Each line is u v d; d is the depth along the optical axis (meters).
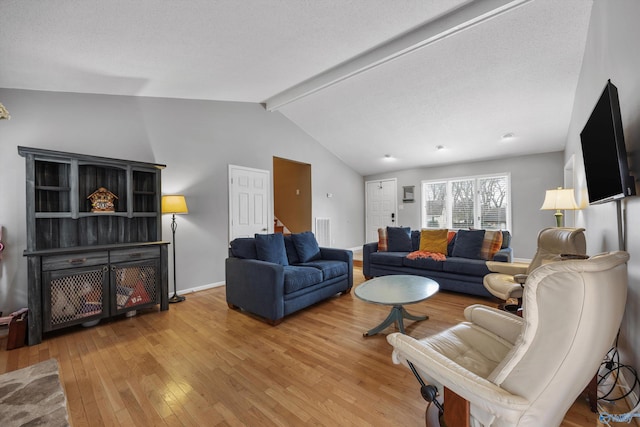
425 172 7.08
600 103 1.68
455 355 1.34
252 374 1.89
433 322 2.77
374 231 7.93
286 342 2.38
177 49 2.52
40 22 1.89
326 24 2.50
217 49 2.64
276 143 5.32
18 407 1.56
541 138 5.00
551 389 0.84
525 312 0.86
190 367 1.99
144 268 3.09
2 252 2.68
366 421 1.45
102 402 1.63
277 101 4.70
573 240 2.23
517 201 5.89
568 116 4.25
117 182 3.26
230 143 4.56
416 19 2.67
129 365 2.03
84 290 2.67
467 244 3.96
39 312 2.40
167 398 1.66
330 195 6.79
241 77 3.50
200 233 4.14
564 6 2.49
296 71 3.55
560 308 0.80
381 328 2.51
